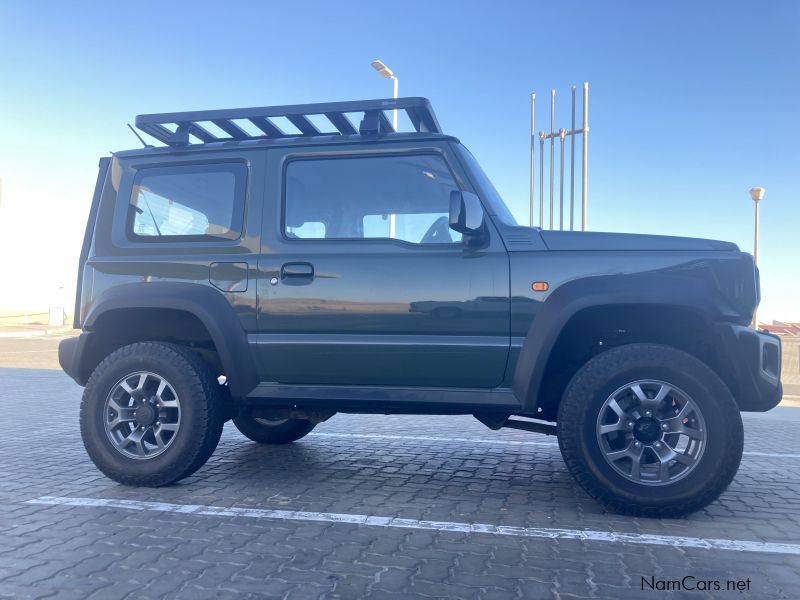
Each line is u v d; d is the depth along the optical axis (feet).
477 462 17.72
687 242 13.12
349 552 10.70
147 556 10.44
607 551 10.86
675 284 12.65
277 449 19.16
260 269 14.16
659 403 12.41
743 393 12.64
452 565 10.19
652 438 12.50
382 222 14.21
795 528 12.20
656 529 12.03
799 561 10.53
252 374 14.16
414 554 10.65
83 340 14.90
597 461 12.53
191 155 15.26
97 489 14.38
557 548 10.98
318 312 13.84
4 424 23.43
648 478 12.71
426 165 14.23
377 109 14.19
